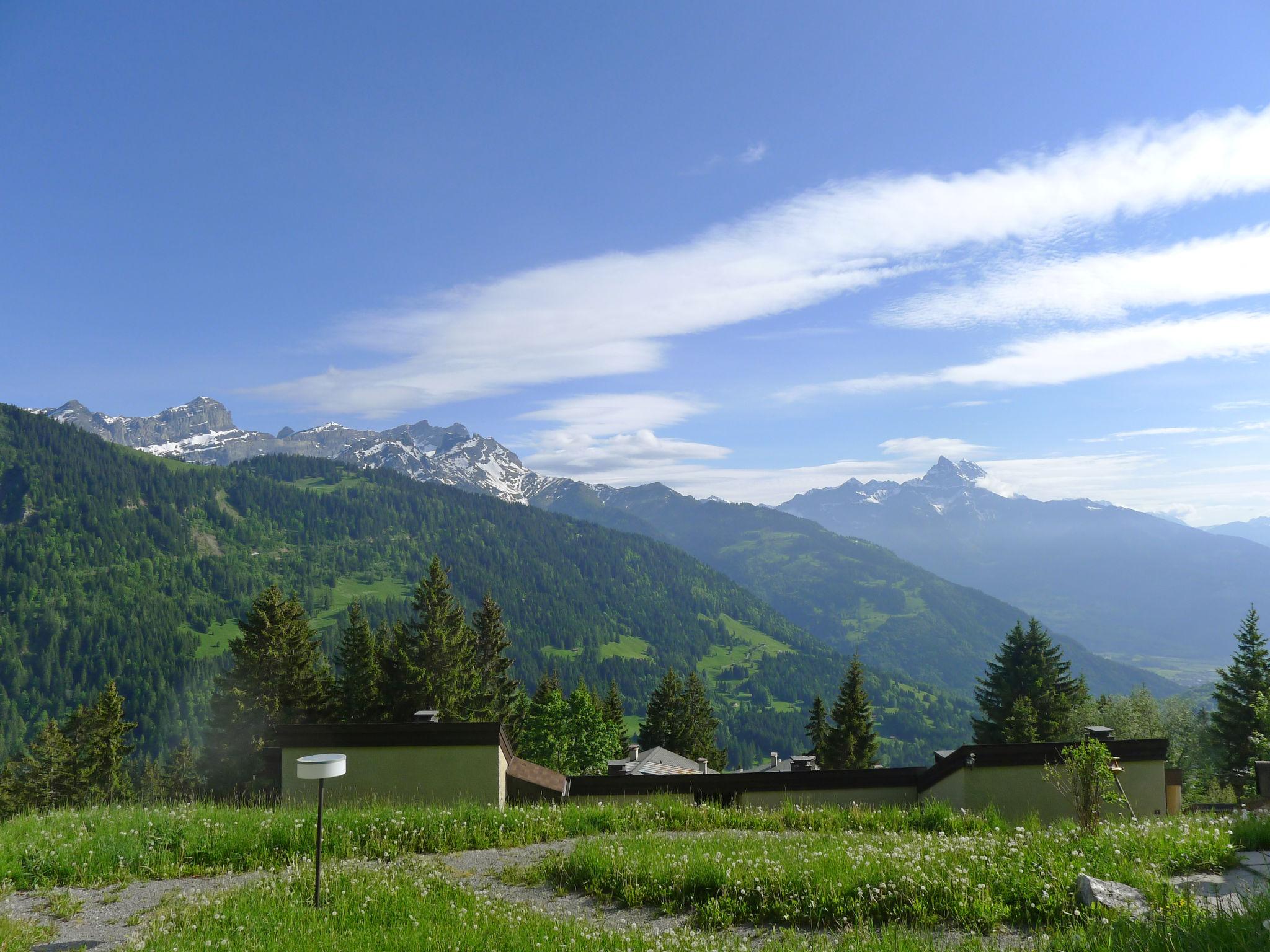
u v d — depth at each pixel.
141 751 176.50
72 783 63.22
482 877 11.48
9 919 8.62
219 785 49.81
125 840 11.98
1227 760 59.38
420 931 8.27
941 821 15.61
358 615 63.59
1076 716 67.75
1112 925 7.05
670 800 17.31
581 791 24.69
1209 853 9.73
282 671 53.38
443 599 59.66
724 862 10.73
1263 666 59.38
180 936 7.98
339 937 8.11
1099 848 10.26
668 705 101.12
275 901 9.38
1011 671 69.69
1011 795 20.45
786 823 15.89
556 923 8.73
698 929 9.01
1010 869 9.53
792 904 9.36
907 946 7.51
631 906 10.03
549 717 74.50
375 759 20.62
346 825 13.45
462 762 20.56
